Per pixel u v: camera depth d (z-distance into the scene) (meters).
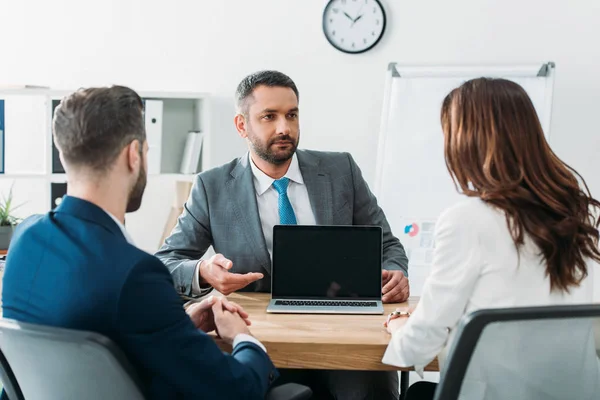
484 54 3.86
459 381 1.33
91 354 1.26
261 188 2.39
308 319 1.93
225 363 1.39
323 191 2.42
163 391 1.37
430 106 3.62
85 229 1.35
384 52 3.90
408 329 1.56
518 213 1.47
